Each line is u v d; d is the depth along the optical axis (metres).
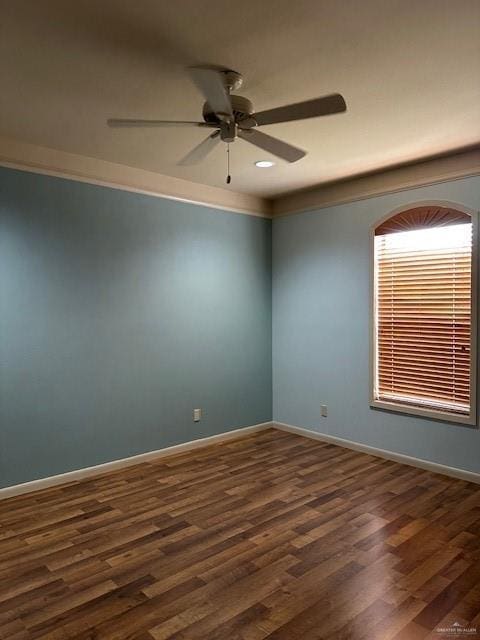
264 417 5.20
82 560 2.54
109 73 2.34
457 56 2.18
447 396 3.79
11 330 3.35
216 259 4.66
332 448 4.51
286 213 5.01
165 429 4.30
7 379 3.34
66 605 2.16
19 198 3.36
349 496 3.37
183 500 3.32
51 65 2.25
